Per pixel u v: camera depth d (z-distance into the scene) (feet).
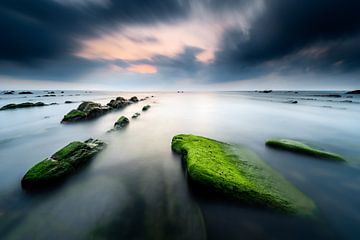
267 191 31.09
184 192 32.55
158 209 28.27
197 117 114.73
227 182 31.12
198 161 36.88
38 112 130.52
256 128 84.64
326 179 37.83
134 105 189.88
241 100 291.58
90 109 109.91
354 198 31.86
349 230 24.97
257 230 24.44
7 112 130.21
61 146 58.65
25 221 25.91
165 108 165.68
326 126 89.76
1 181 36.27
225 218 26.35
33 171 35.29
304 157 48.14
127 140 63.31
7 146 58.85
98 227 24.88
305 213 27.20
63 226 24.99
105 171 40.29
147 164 43.98
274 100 286.66
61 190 33.01
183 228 24.61
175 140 55.67
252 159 45.50
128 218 26.37
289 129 82.79
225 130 80.23
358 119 109.81
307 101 260.01
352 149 56.59
